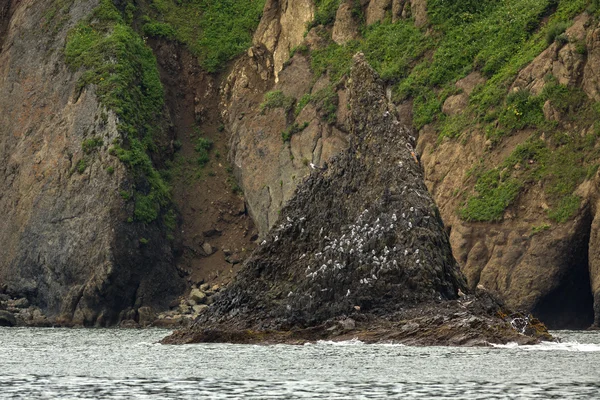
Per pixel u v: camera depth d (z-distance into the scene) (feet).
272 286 254.27
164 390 145.48
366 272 239.09
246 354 200.44
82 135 443.32
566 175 346.13
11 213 446.19
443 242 247.29
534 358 185.37
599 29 355.97
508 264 340.80
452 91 404.77
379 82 282.15
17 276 431.43
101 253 408.46
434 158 386.52
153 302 415.44
